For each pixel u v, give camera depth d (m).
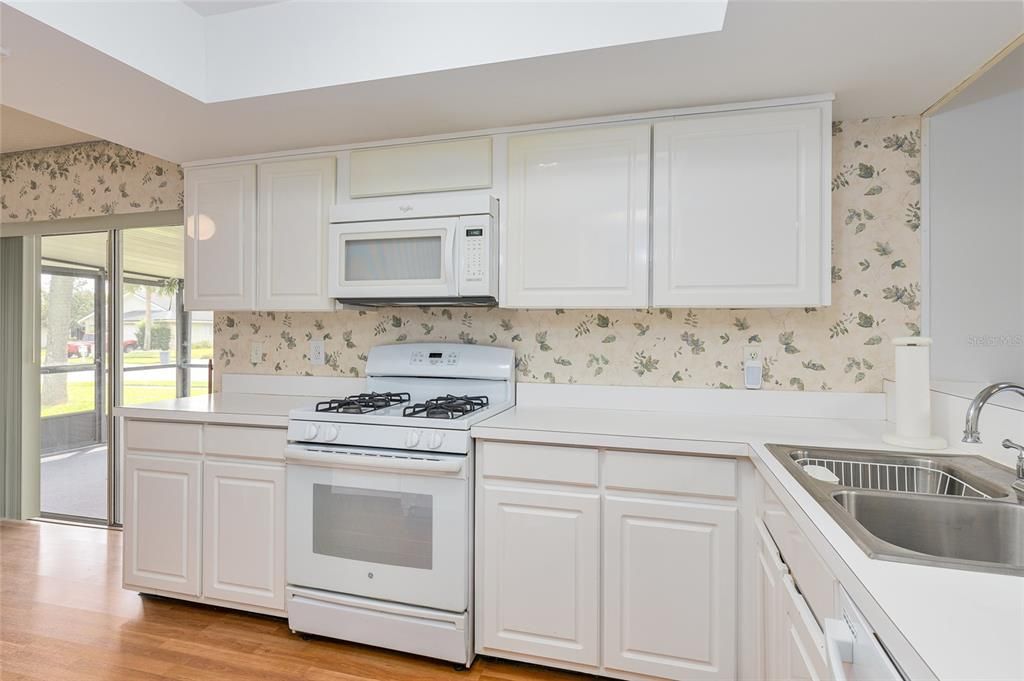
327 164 2.46
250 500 2.25
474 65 1.75
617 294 2.09
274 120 2.19
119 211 3.22
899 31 1.50
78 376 3.46
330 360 2.82
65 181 3.35
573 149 2.14
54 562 2.88
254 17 2.00
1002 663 0.61
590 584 1.84
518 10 1.71
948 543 1.18
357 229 2.35
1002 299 1.42
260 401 2.64
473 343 2.60
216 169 2.63
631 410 2.35
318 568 2.11
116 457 3.39
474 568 1.99
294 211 2.51
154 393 3.27
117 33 1.71
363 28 1.87
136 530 2.43
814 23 1.48
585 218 2.13
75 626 2.25
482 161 2.27
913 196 2.09
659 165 2.05
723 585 1.73
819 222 1.90
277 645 2.12
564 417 2.15
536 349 2.51
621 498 1.82
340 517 2.08
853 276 2.15
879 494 1.23
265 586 2.23
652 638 1.79
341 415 2.09
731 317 2.28
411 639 1.99
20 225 3.46
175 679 1.90
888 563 0.88
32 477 3.55
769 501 1.50
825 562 1.00
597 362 2.43
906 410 1.66
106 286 3.38
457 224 2.21
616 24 1.62
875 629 0.75
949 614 0.72
